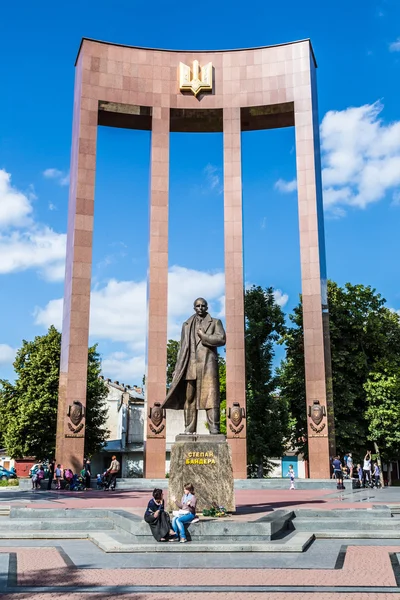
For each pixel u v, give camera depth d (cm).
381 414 3556
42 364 4331
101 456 5481
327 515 1555
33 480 2950
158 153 3497
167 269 3347
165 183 3466
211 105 3575
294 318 3962
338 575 975
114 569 1037
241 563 1078
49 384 4250
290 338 3878
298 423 3847
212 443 1439
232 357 3225
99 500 2106
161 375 3206
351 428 3581
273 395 4066
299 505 1777
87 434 4434
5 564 1088
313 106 3541
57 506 1823
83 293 3188
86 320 3162
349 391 3681
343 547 1243
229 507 1410
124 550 1192
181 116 3644
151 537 1249
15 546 1304
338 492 2542
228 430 3138
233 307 3284
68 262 3375
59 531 1462
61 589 895
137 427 5669
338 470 2777
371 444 3797
